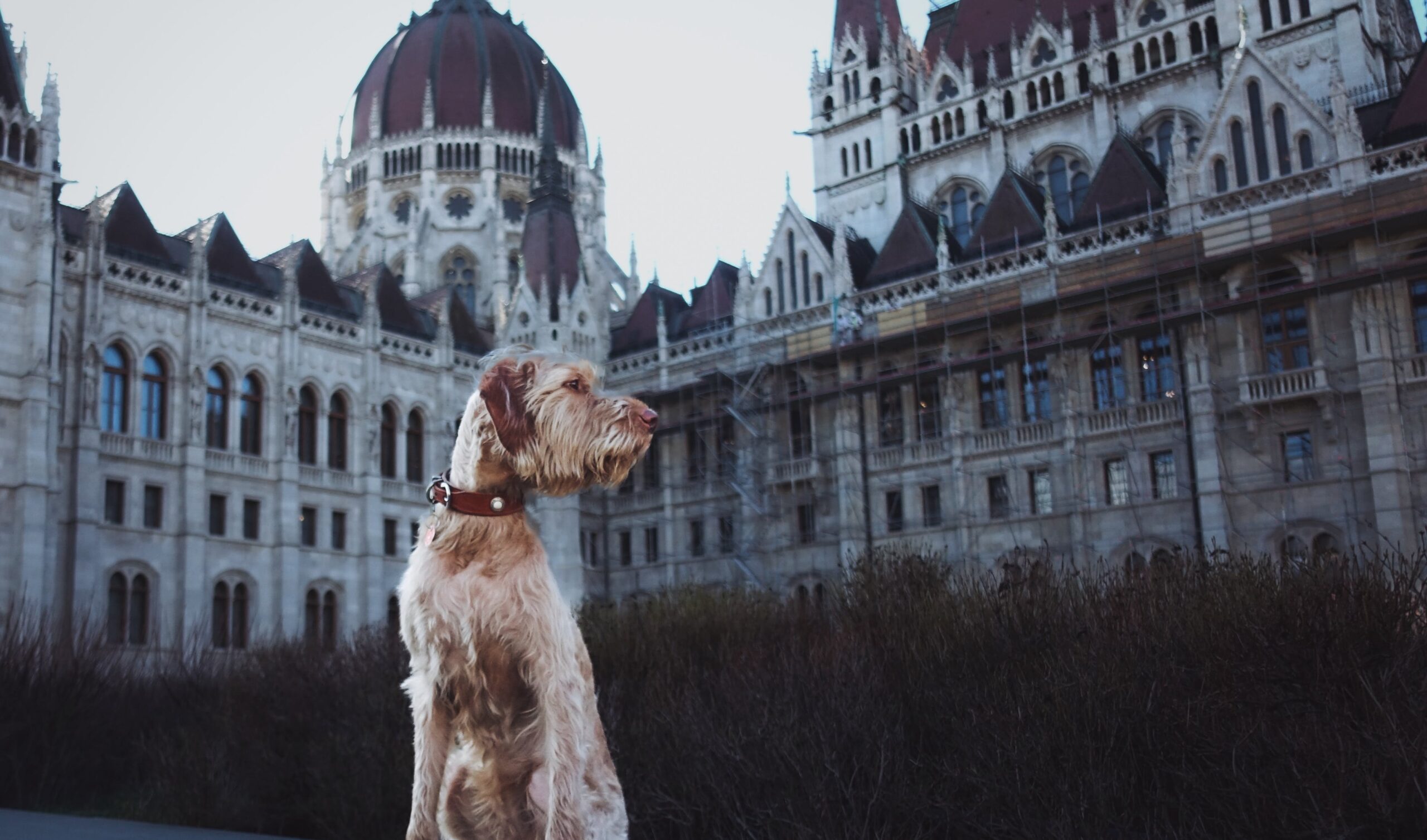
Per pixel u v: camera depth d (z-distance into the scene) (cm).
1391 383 4728
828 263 6938
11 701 2555
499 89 10650
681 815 1730
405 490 7056
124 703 2912
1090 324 5716
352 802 2175
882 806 1536
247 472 6225
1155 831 1334
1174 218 5559
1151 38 6812
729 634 2142
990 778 1441
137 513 5675
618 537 7500
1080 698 1434
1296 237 5022
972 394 6056
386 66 10969
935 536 5966
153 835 931
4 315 5228
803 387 6800
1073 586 1850
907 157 7700
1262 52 5725
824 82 8169
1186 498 5166
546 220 8175
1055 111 7106
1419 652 1251
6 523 5066
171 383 5959
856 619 2056
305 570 6425
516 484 451
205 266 6119
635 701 1983
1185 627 1468
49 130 5456
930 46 8644
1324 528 4794
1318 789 1210
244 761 2430
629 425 425
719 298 7875
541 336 7706
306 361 6638
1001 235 6391
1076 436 5541
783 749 1573
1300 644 1295
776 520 6638
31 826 989
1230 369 5172
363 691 2386
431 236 9919
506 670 432
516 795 437
